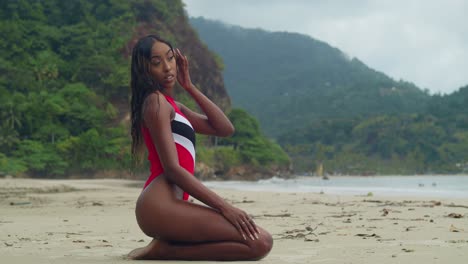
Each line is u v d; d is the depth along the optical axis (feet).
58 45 364.38
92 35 367.66
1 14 363.15
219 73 415.44
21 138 291.79
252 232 12.53
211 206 12.55
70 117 309.22
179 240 12.57
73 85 326.85
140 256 12.96
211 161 333.21
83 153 281.13
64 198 67.82
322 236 20.59
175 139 13.09
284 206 47.60
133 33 371.15
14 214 38.47
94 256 14.24
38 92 322.96
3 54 340.59
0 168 249.96
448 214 34.22
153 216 12.44
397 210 39.37
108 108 319.47
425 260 12.90
